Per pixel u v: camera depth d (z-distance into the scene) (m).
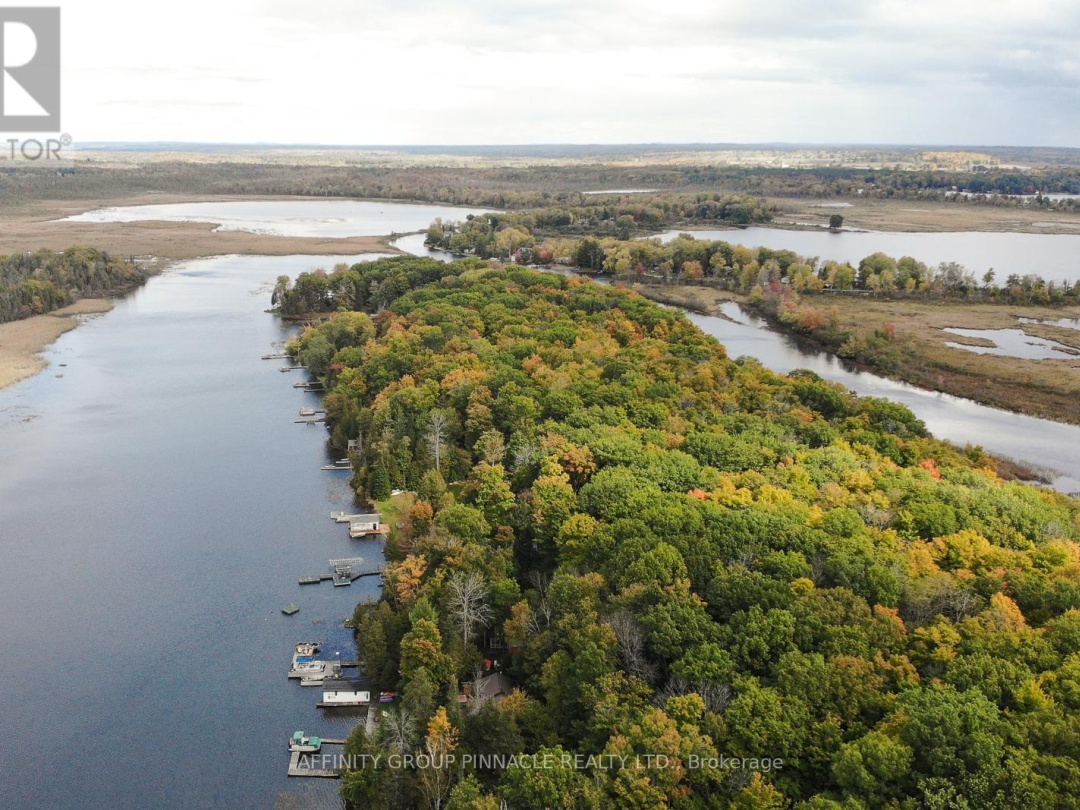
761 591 93.88
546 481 128.38
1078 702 75.81
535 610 106.75
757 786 71.69
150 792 94.56
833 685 80.44
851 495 125.25
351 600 131.62
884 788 70.00
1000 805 65.44
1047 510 126.06
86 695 109.56
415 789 84.94
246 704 108.25
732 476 130.75
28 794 94.12
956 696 76.38
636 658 89.56
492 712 88.56
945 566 106.88
